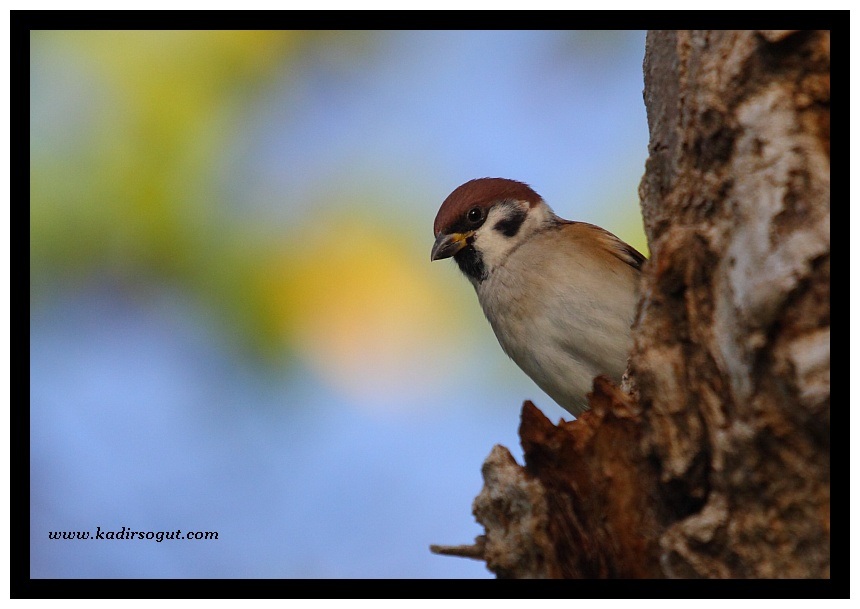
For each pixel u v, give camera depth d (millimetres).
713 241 4969
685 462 4930
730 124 5035
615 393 5301
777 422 4504
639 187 6332
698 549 4691
